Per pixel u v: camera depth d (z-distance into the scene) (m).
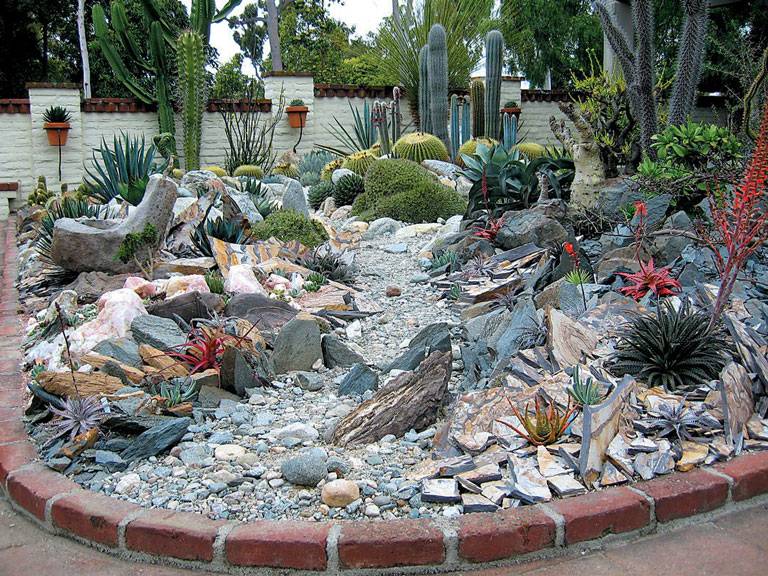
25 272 7.38
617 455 3.08
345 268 6.45
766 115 3.66
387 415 3.51
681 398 3.47
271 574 2.67
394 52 16.73
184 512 2.88
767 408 3.46
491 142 12.39
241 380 4.04
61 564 2.81
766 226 4.48
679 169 5.77
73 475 3.25
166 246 7.19
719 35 14.00
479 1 17.48
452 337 4.88
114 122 15.20
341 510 2.88
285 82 15.59
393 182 9.32
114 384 3.95
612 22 7.27
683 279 4.68
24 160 14.64
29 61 25.16
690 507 2.89
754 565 2.61
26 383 4.41
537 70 23.50
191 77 14.59
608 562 2.67
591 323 4.21
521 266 5.89
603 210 6.46
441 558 2.65
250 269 5.80
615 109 6.93
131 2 24.28
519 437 3.27
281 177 12.93
